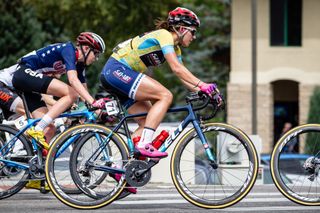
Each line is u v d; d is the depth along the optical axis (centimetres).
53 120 1335
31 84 1329
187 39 1253
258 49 4869
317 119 4553
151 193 1546
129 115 1252
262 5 4859
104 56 4759
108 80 1245
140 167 1229
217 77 6481
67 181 1262
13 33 4434
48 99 1455
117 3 4853
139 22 4944
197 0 6712
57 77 1396
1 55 4428
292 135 1241
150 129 1227
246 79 4853
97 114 1335
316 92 4584
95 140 1245
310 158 1245
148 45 1233
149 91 1230
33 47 4484
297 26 4853
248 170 1235
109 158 1243
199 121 1241
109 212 1255
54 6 4903
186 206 1340
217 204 1235
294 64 4850
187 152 1342
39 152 1325
